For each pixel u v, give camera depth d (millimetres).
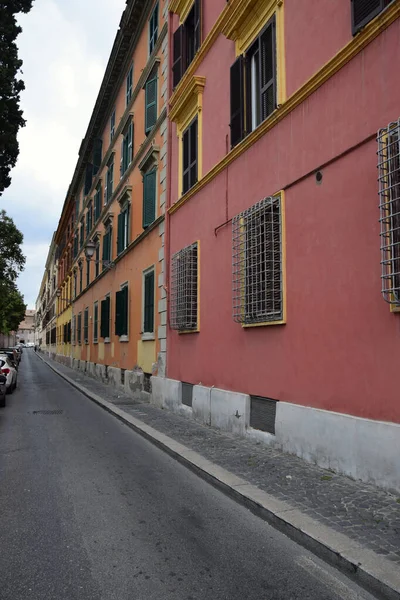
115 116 22438
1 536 4473
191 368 10984
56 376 28688
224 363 9297
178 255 11953
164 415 11508
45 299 81562
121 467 7027
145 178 15219
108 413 12758
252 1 8320
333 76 6359
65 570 3795
